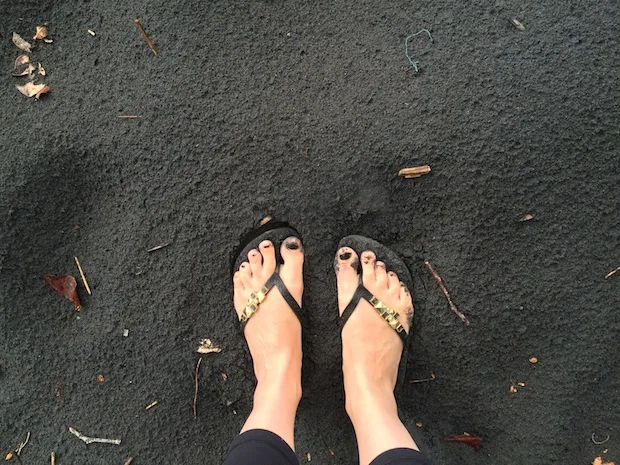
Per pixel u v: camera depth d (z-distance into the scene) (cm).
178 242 151
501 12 152
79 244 155
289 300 145
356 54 153
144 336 151
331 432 150
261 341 143
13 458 152
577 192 145
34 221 155
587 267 145
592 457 145
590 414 145
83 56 158
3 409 153
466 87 149
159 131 153
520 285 145
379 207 148
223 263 151
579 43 149
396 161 148
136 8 159
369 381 137
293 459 126
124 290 152
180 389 151
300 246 149
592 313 144
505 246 146
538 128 146
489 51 150
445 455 149
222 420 152
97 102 156
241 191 150
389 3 155
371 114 150
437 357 147
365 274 146
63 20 160
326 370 149
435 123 147
